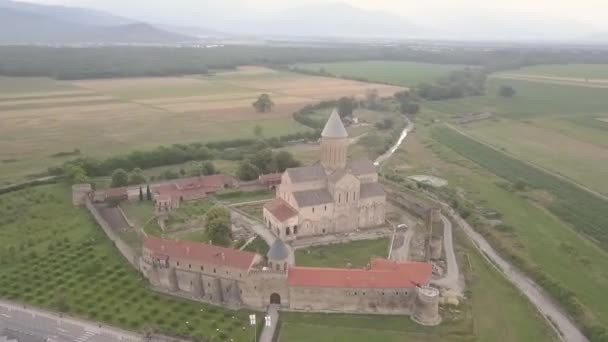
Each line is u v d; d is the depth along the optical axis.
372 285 118.31
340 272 120.94
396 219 175.50
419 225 171.38
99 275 132.88
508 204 195.25
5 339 104.62
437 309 115.62
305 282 118.88
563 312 122.69
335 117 163.25
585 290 132.00
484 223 173.88
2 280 128.88
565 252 154.12
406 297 119.12
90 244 151.50
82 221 168.62
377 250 149.50
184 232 158.25
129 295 124.25
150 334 108.00
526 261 145.38
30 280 129.38
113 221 164.38
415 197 194.62
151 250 130.38
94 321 112.88
